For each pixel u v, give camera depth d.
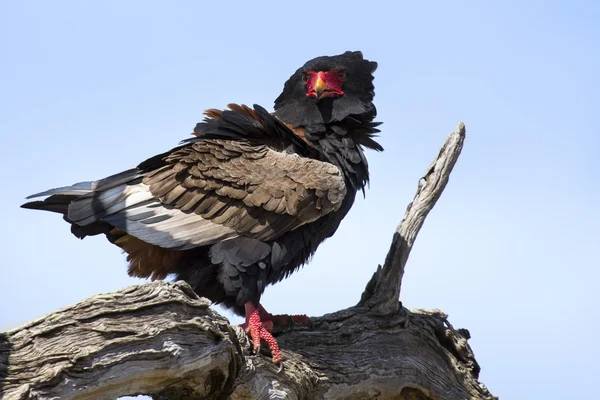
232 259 11.42
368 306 12.67
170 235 11.46
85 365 8.16
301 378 11.15
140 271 12.22
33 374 7.86
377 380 12.10
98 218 11.53
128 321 8.66
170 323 8.90
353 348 12.16
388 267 12.77
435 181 13.09
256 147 12.11
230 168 11.72
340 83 13.49
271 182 11.66
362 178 13.31
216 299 12.15
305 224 11.99
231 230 11.59
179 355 8.91
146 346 8.66
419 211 12.99
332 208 11.89
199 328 9.16
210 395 9.86
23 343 8.01
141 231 11.45
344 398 11.87
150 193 11.72
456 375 13.13
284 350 11.38
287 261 11.84
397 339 12.60
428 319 13.17
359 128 13.67
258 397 10.62
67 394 8.01
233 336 9.70
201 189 11.68
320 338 12.06
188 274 11.80
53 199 11.82
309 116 13.34
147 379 8.81
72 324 8.30
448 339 13.28
